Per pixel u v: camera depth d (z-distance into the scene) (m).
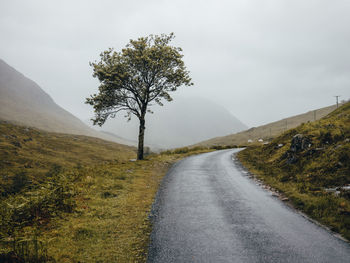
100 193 10.39
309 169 13.38
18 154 68.75
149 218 7.88
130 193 10.78
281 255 5.50
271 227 7.18
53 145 95.94
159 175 15.94
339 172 11.43
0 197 8.48
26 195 8.68
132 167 18.05
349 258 5.36
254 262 5.20
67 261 5.01
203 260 5.28
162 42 24.73
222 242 6.18
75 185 11.09
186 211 8.65
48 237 6.00
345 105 30.89
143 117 24.52
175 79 24.33
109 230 6.79
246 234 6.68
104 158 91.25
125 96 23.98
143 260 5.27
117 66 22.70
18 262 4.74
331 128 17.62
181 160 24.55
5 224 5.97
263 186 12.57
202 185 12.88
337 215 7.64
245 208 9.02
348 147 12.92
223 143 110.31
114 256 5.41
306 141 16.86
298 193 10.44
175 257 5.41
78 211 8.10
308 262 5.20
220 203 9.64
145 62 22.95
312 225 7.31
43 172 55.56
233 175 15.77
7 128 98.88
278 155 19.17
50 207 7.84
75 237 6.20
